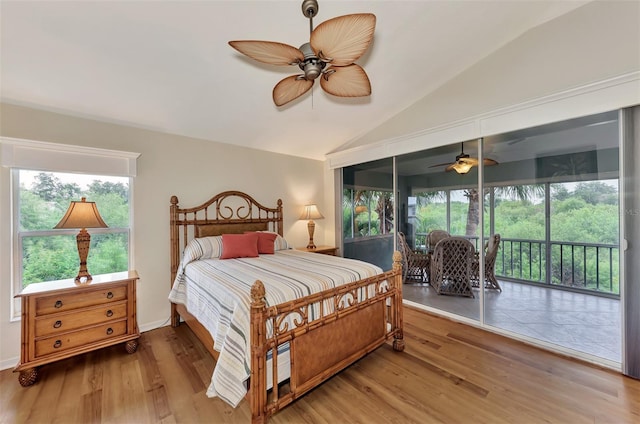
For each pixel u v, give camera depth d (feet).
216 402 5.86
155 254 9.98
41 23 5.65
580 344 7.65
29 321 6.51
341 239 15.14
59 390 6.26
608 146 6.98
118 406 5.73
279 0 5.98
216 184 11.59
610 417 5.25
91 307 7.38
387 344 8.40
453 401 5.78
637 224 6.39
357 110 11.37
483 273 9.51
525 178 8.52
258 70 7.97
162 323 10.07
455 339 8.68
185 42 6.66
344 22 4.00
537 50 8.06
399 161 12.03
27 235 7.80
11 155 7.37
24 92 7.30
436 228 10.82
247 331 5.13
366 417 5.37
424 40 8.24
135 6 5.60
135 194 9.57
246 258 9.79
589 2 7.19
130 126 9.52
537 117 7.89
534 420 5.21
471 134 9.36
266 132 11.76
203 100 8.99
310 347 5.70
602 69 6.96
